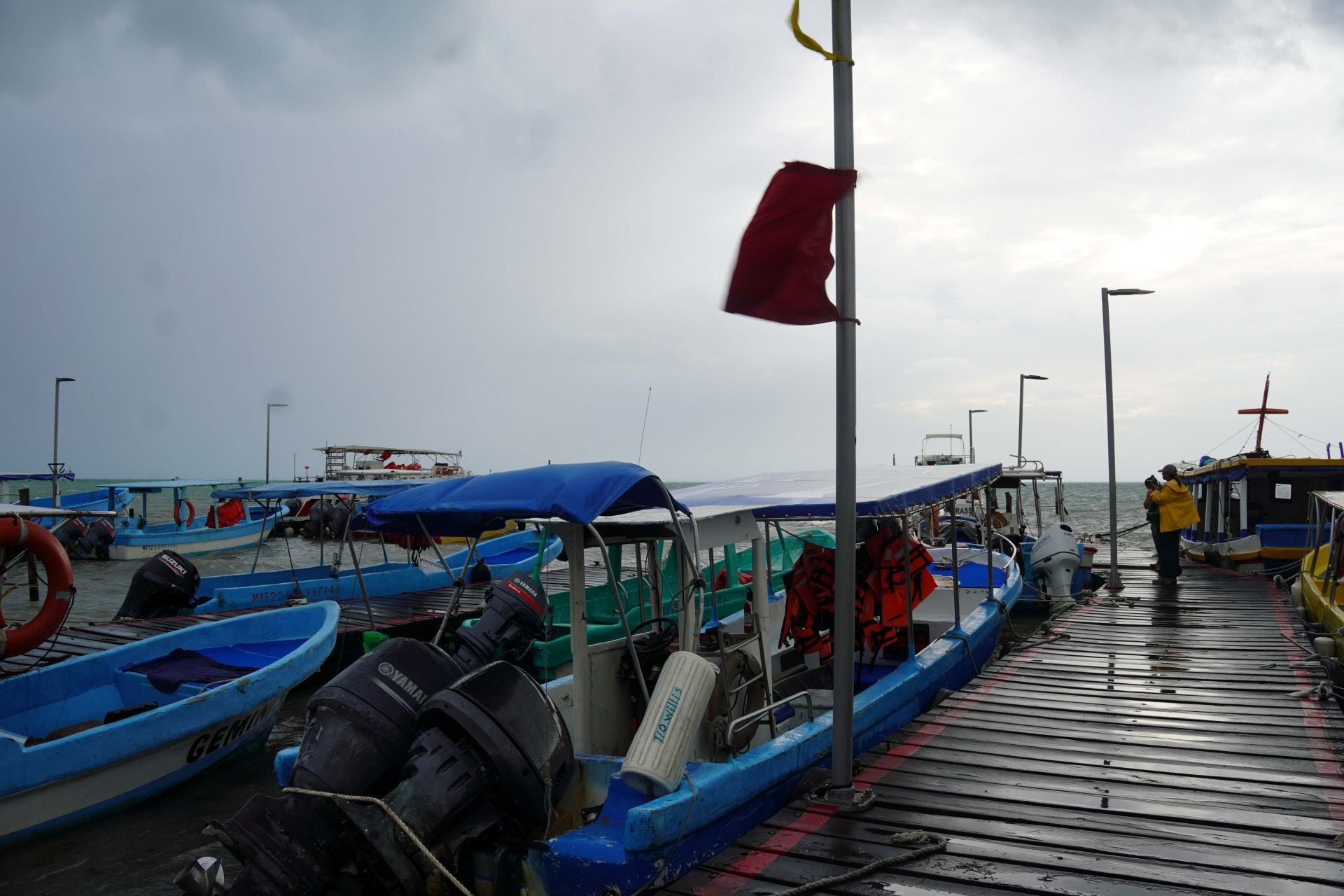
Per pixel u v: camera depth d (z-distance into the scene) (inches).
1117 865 179.0
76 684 359.9
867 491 276.1
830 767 242.4
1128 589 623.5
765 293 196.9
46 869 265.4
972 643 363.3
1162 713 297.6
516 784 182.7
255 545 1298.0
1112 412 622.8
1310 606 441.1
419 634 534.3
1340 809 206.4
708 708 223.6
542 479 204.4
